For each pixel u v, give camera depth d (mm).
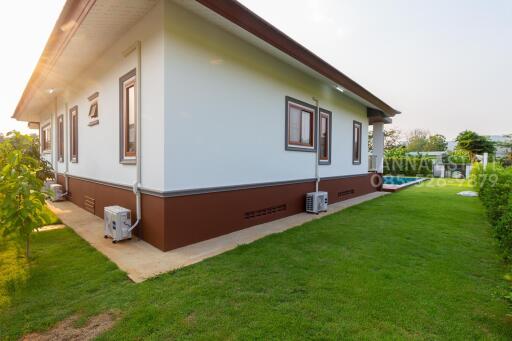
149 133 3840
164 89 3531
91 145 5957
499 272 2938
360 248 3678
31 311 2154
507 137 29250
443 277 2785
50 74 6266
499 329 1953
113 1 3432
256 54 4992
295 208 6188
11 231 3070
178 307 2178
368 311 2145
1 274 2801
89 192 6109
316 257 3324
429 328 1949
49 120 9531
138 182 4035
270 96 5383
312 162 6848
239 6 3658
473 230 4672
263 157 5246
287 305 2223
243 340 1794
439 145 36125
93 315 2092
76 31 4250
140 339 1807
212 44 4141
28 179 3141
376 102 8852
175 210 3678
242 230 4688
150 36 3744
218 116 4289
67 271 2879
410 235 4332
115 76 4766
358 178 9500
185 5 3621
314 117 6863
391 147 30312
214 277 2740
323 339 1812
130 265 3061
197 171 3982
